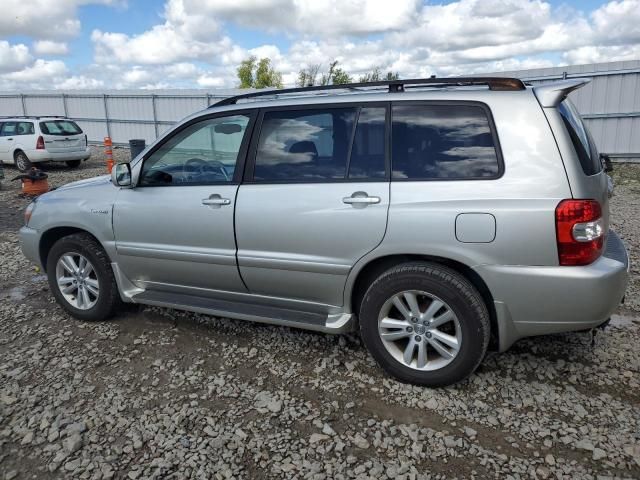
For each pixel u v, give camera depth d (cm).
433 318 304
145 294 405
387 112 315
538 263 275
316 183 325
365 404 300
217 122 368
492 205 279
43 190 1102
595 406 292
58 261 428
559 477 239
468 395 306
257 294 365
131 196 391
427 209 292
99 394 317
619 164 1324
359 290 339
